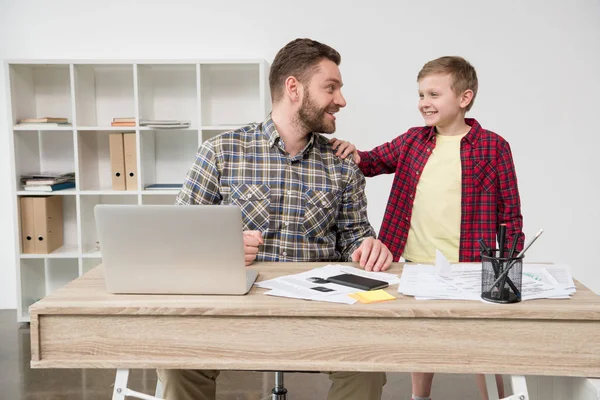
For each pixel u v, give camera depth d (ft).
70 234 13.43
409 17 12.59
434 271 5.66
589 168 12.77
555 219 12.93
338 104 6.61
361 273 5.61
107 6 12.78
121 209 4.66
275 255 6.57
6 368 10.05
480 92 12.70
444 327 4.51
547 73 12.60
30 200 12.20
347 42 12.70
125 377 4.63
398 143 8.36
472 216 7.75
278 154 6.68
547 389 5.37
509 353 4.51
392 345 4.54
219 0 12.73
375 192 13.09
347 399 5.57
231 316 4.55
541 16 12.48
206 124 12.64
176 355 4.60
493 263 4.63
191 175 6.63
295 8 12.69
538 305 4.54
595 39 12.48
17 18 12.77
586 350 4.47
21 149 12.33
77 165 12.13
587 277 13.01
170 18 12.79
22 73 12.39
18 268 12.20
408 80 12.72
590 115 12.66
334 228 7.00
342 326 4.53
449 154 7.86
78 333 4.59
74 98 11.96
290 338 4.55
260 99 12.17
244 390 9.26
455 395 9.10
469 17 12.55
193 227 4.65
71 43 12.84
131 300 4.70
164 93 13.04
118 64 11.95
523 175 12.85
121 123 12.07
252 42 12.79
